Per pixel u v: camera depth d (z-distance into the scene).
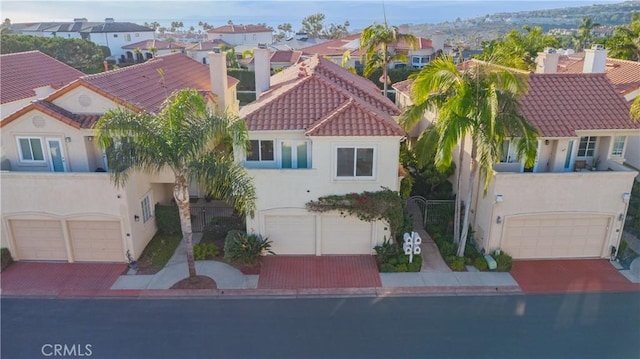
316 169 20.23
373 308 18.09
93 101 21.27
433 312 17.84
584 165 23.42
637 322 17.27
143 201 22.53
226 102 31.70
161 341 16.16
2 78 29.22
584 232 21.59
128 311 17.88
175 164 17.25
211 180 16.97
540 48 41.84
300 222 21.45
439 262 21.45
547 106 22.52
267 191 20.72
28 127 20.83
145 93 24.61
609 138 22.53
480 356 15.42
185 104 17.27
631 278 20.28
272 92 26.00
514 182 20.44
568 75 24.41
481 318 17.47
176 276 20.25
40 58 34.72
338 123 19.72
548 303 18.45
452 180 27.16
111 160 16.91
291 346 15.88
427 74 18.45
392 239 21.88
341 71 31.03
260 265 21.14
